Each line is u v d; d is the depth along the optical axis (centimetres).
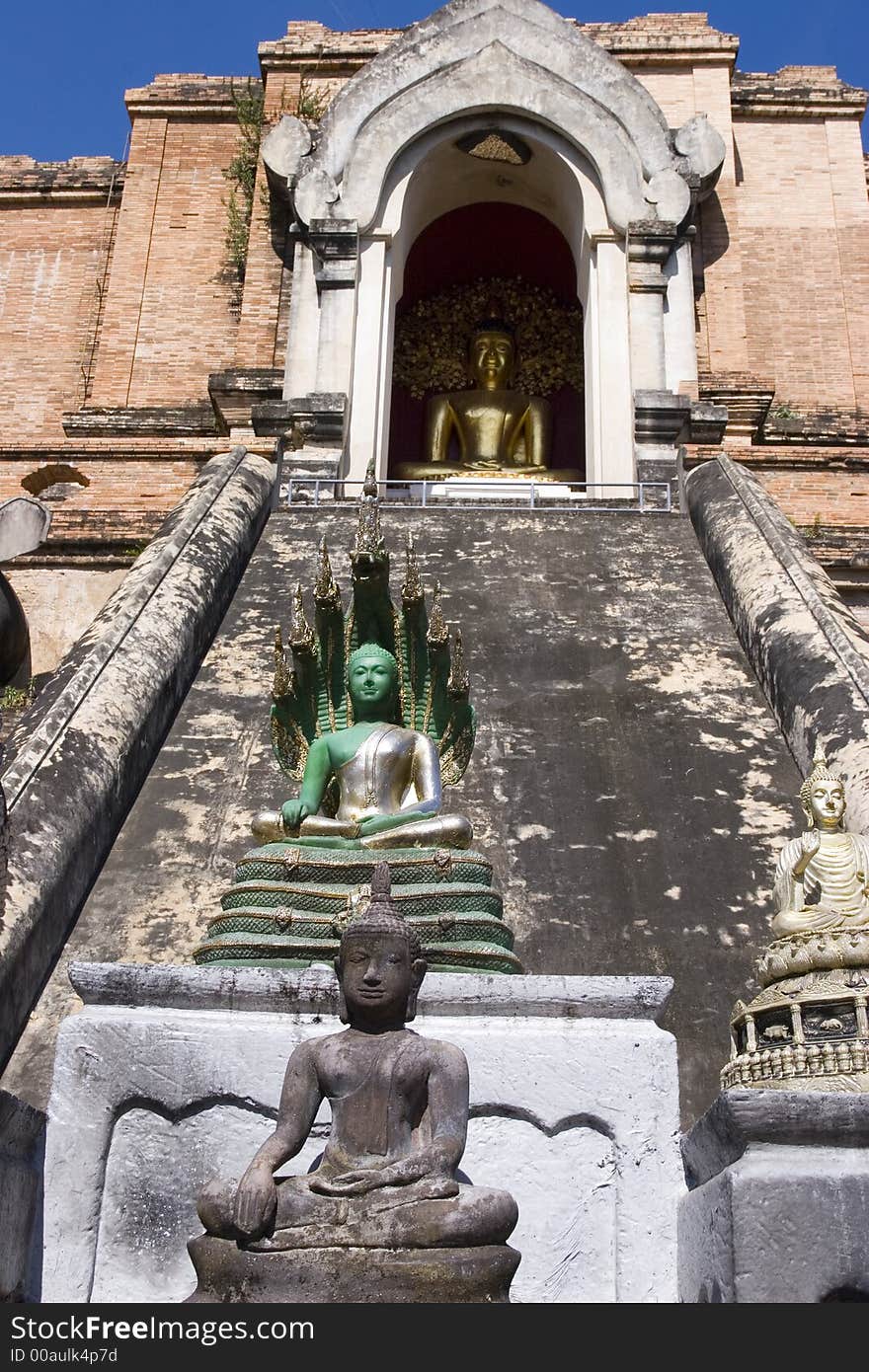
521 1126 569
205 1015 586
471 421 2284
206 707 1032
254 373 1980
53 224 2398
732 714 1033
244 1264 436
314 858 653
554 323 2391
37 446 1909
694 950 772
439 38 2052
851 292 2261
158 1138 568
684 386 1916
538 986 586
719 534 1290
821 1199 468
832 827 650
